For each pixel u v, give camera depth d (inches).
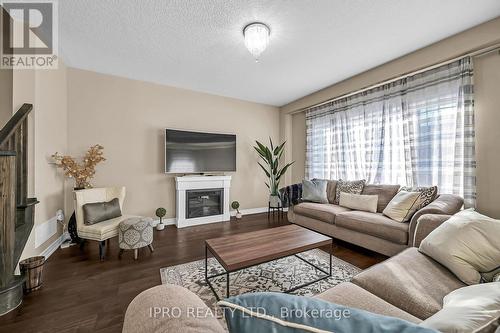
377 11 77.4
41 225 92.3
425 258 53.9
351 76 133.5
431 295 41.0
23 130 76.4
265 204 191.9
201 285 74.7
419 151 110.1
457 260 46.3
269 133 194.4
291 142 197.6
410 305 39.1
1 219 58.8
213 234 128.8
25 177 76.2
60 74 111.7
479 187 91.4
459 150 96.0
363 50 103.3
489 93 88.9
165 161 143.3
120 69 124.2
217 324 23.8
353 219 103.2
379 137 127.5
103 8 75.3
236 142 175.6
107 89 130.4
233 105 175.5
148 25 84.7
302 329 15.8
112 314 59.8
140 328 22.6
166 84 147.0
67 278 77.7
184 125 154.6
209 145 159.9
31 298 66.2
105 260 92.6
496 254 44.8
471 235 48.2
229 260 62.7
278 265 89.5
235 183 177.8
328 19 81.5
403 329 15.3
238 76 133.6
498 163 86.7
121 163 134.1
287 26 85.6
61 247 105.1
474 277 44.0
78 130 122.6
